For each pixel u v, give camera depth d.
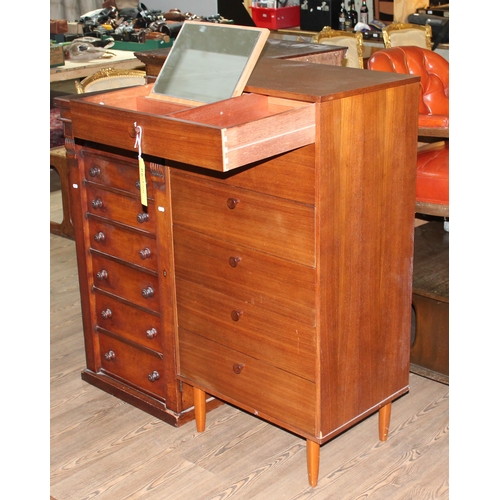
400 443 2.47
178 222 2.34
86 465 2.41
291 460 2.41
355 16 6.83
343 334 2.12
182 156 1.86
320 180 1.91
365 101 1.98
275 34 7.24
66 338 3.25
